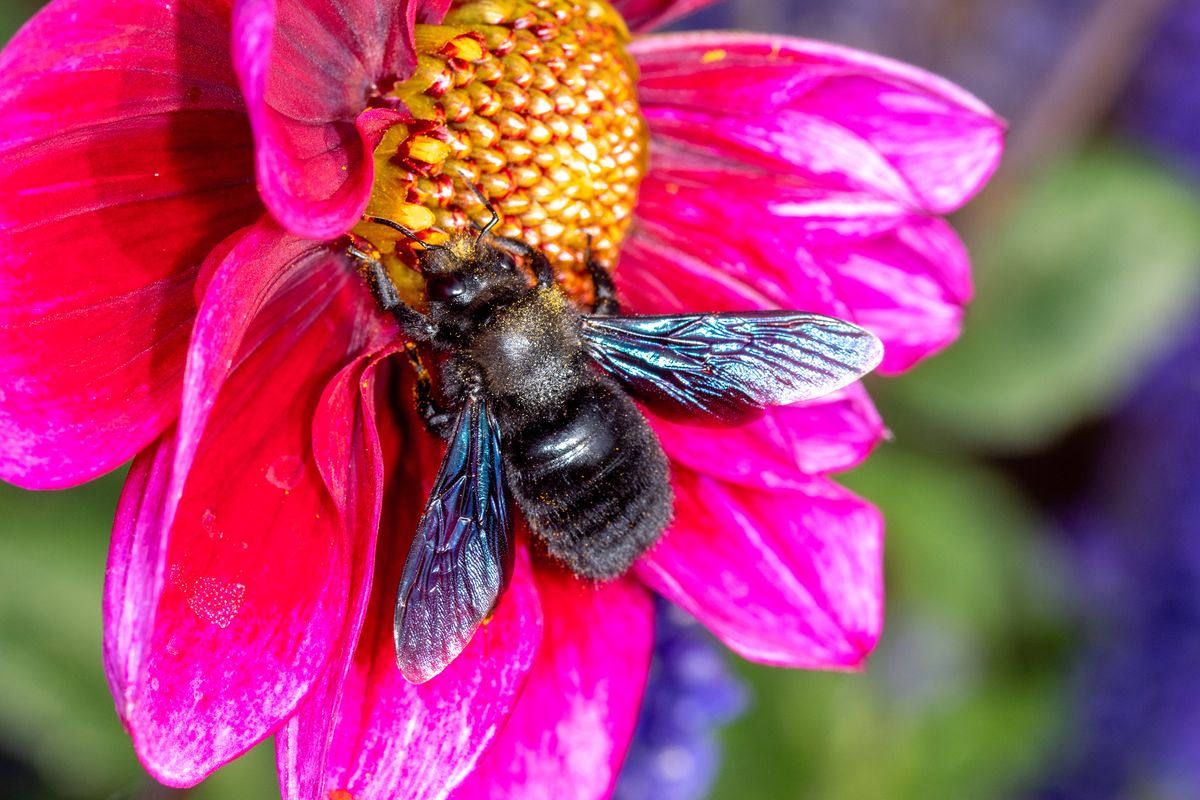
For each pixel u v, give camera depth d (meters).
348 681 0.18
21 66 0.16
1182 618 0.26
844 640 0.20
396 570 0.19
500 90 0.19
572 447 0.19
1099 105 0.26
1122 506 0.28
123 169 0.17
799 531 0.20
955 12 0.25
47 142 0.17
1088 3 0.25
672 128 0.20
